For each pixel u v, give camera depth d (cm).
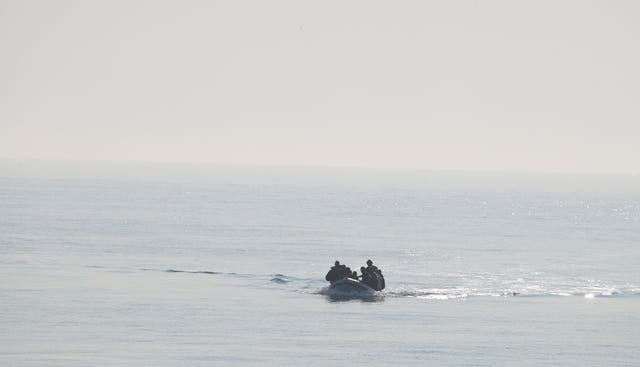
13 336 11069
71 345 10688
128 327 11712
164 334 11375
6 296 13612
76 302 13275
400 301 14350
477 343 11431
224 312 12888
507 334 11988
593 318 13212
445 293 15362
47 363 9919
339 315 12975
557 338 11825
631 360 10831
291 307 13500
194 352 10544
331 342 11269
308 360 10394
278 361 10300
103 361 10044
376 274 15150
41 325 11688
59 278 15625
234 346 10900
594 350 11244
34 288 14412
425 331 12044
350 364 10294
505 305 14225
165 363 10038
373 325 12338
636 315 13488
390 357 10644
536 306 14200
